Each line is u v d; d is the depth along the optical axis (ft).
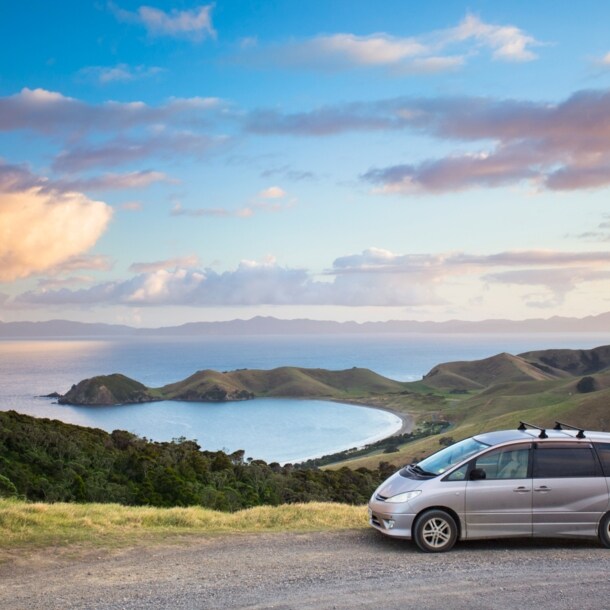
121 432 156.35
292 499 110.73
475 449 33.22
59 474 93.04
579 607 22.94
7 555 30.58
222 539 34.58
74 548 32.19
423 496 31.63
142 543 33.53
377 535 35.29
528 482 31.96
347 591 24.90
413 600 23.77
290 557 30.55
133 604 23.35
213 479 106.32
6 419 114.11
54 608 22.94
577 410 476.95
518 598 23.98
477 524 31.60
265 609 22.74
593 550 31.76
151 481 95.81
